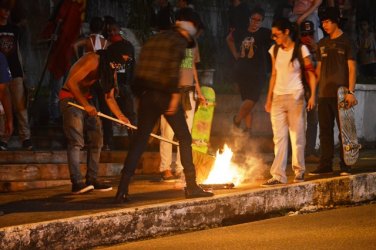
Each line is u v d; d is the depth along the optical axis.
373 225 7.97
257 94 12.54
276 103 9.41
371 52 17.86
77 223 7.08
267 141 12.91
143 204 7.98
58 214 7.52
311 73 9.39
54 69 12.48
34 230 6.79
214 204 8.17
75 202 8.41
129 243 7.39
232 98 13.79
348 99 10.11
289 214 8.99
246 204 8.52
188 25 7.99
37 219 7.24
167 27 10.01
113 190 9.48
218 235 7.62
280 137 9.36
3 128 11.02
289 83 9.35
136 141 8.13
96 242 7.21
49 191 9.61
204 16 17.17
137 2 15.61
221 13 17.48
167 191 9.21
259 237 7.45
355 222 8.16
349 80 10.22
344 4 15.24
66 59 12.38
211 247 7.04
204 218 8.08
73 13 12.37
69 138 9.10
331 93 10.27
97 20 11.45
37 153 11.05
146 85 7.95
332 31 10.36
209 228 8.11
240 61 12.53
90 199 8.64
